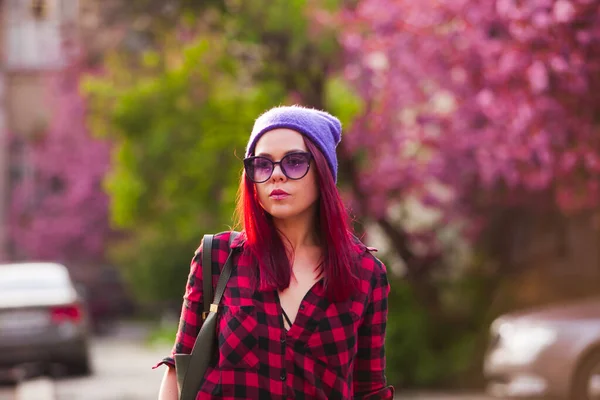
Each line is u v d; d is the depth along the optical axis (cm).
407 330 1609
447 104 1711
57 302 1838
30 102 4900
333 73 1806
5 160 4838
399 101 1670
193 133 1816
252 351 359
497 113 1336
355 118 1739
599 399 1172
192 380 364
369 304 378
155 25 1933
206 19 1812
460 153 1598
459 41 1379
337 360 363
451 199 1788
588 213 1791
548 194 1723
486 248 1875
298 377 359
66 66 2650
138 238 3525
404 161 1731
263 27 1733
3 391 1684
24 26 4897
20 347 1803
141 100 1848
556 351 1195
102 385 1691
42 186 4803
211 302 373
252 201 377
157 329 3331
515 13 1220
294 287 368
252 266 368
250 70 1839
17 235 4766
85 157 4397
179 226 2053
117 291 4000
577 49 1212
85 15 2089
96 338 3353
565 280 1866
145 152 1873
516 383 1238
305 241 380
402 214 1861
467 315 1727
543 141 1296
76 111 4288
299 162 373
